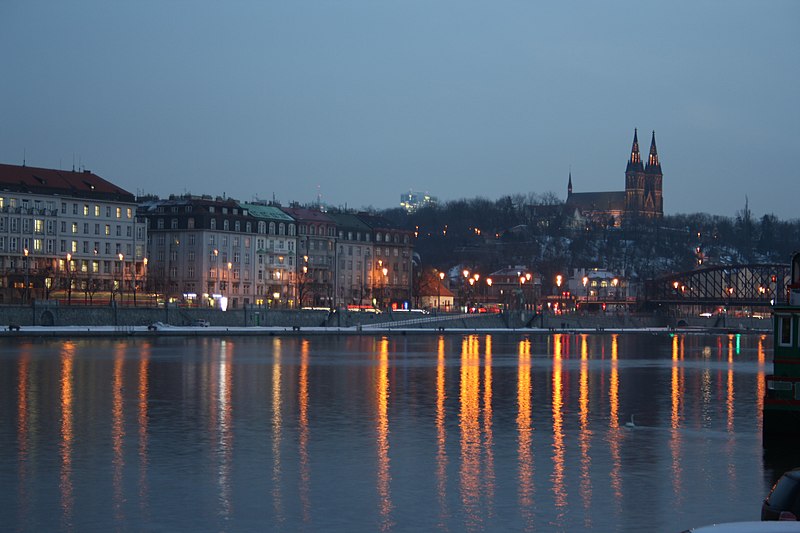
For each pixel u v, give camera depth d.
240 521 76.50
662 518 78.06
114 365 196.50
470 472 92.94
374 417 126.88
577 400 148.12
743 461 98.44
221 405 137.12
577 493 85.31
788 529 46.50
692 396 155.38
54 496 83.00
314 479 89.69
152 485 86.88
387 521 76.81
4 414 125.81
